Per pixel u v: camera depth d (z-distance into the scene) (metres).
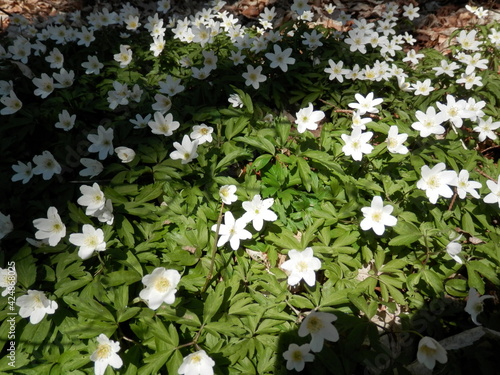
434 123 0.48
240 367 0.35
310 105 0.50
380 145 0.47
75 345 0.36
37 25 0.99
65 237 0.41
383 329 0.40
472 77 0.61
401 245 0.42
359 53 0.73
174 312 0.36
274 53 0.65
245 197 0.46
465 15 0.96
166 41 0.79
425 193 0.44
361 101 0.54
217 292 0.37
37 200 0.48
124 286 0.37
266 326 0.37
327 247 0.42
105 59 0.77
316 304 0.38
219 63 0.67
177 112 0.58
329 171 0.49
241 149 0.48
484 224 0.45
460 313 0.40
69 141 0.54
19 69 0.67
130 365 0.33
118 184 0.46
